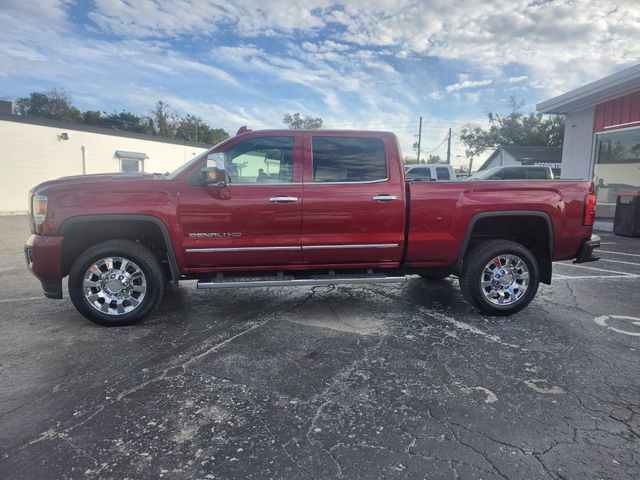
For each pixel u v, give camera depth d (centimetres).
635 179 1198
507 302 461
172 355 361
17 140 1789
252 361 350
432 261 461
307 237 432
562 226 457
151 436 249
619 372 329
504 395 295
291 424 261
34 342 389
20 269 730
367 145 447
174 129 5991
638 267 727
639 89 1132
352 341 393
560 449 236
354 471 219
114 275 417
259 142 435
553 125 4469
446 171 1359
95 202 400
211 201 415
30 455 231
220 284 421
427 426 259
